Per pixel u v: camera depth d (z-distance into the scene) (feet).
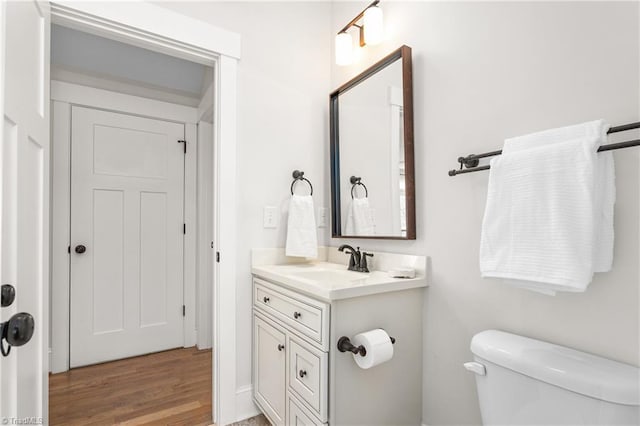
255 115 6.03
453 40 4.51
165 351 8.73
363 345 3.83
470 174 4.24
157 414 5.82
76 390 6.63
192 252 9.14
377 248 5.67
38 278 3.29
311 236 6.09
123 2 4.85
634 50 2.95
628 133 2.97
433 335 4.65
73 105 7.66
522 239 3.21
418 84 4.99
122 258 8.22
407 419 4.61
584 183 2.83
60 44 7.26
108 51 7.72
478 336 3.68
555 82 3.46
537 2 3.63
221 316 5.55
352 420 4.05
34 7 3.26
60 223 7.42
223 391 5.51
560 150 3.01
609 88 3.09
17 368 2.61
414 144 5.01
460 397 4.30
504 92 3.91
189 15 5.41
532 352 3.21
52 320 7.32
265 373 5.35
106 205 8.04
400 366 4.55
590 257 2.79
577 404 2.78
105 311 8.00
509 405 3.27
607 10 3.11
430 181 4.77
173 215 8.91
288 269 5.55
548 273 3.00
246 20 5.99
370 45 5.97
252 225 5.94
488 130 4.07
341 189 6.42
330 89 6.98
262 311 5.49
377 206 5.54
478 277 4.13
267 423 5.54
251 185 5.95
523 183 3.23
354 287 3.97
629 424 2.56
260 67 6.12
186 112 9.06
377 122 5.57
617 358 3.00
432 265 4.71
